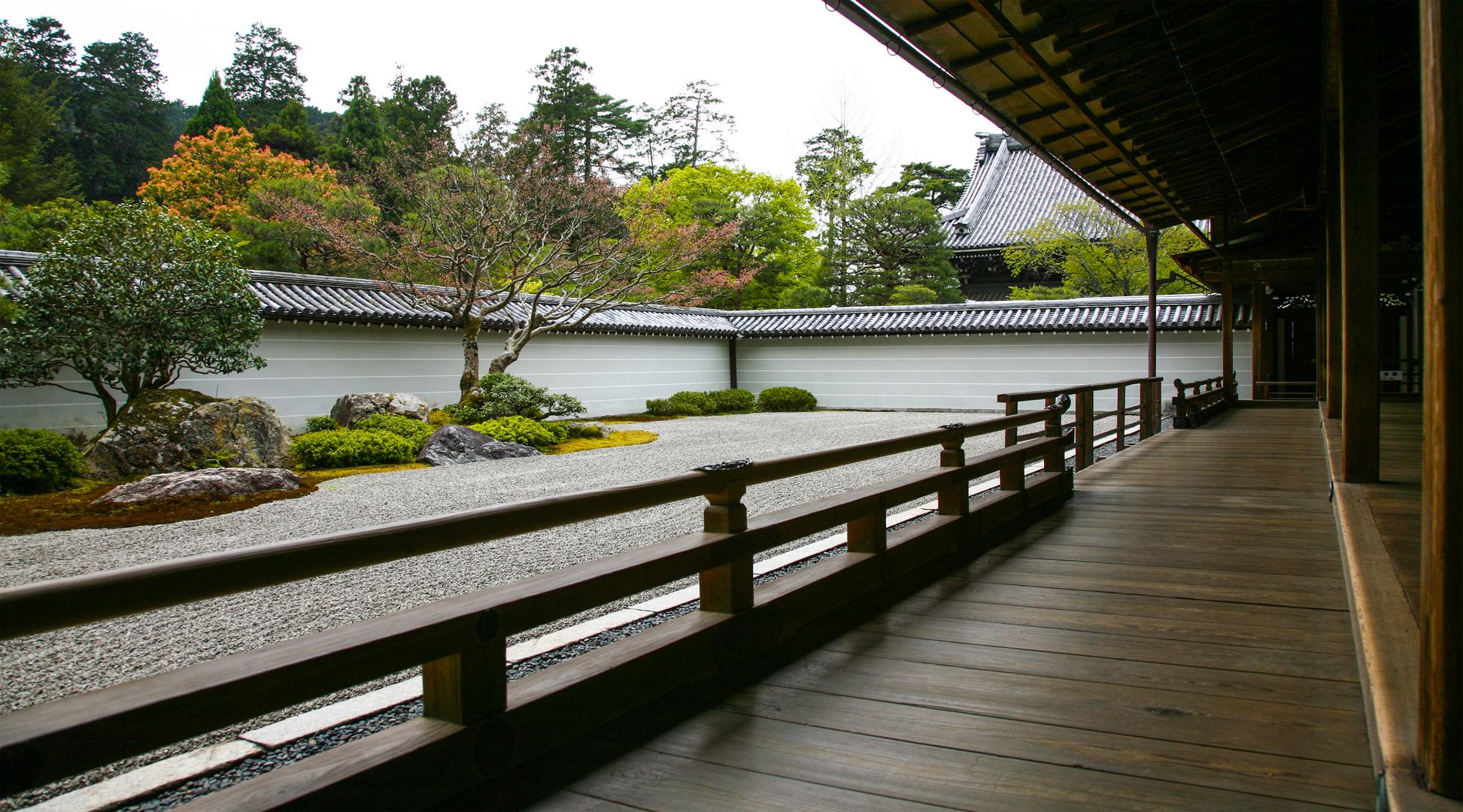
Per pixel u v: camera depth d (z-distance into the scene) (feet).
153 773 7.60
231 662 5.12
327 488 29.48
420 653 5.87
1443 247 4.65
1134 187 32.40
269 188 66.13
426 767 5.90
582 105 113.91
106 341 32.07
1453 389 4.76
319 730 8.46
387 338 50.70
